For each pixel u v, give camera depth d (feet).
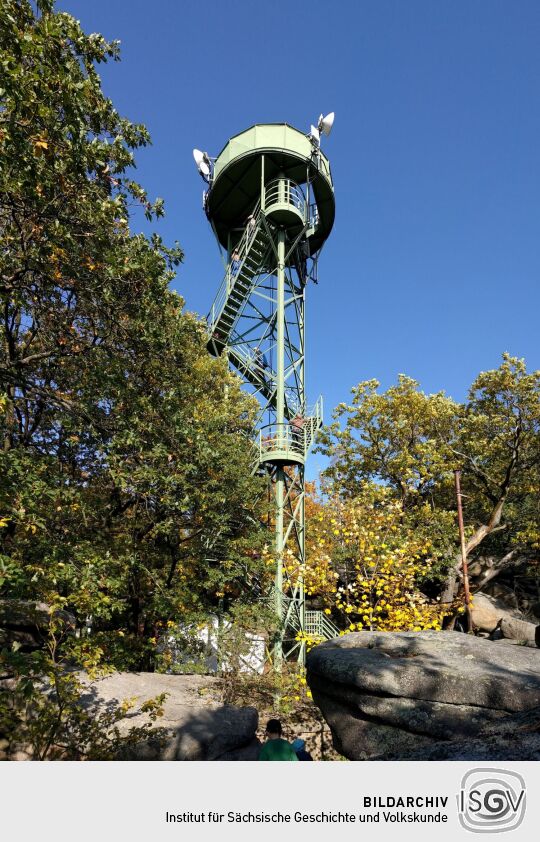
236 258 78.13
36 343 36.22
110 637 32.99
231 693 38.09
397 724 22.49
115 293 28.91
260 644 57.67
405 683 23.06
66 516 32.30
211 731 25.23
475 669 23.45
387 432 82.17
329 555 51.62
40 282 28.45
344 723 24.58
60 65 21.12
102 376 28.53
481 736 17.80
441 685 22.53
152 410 31.78
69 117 22.49
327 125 77.71
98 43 25.79
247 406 68.18
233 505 53.01
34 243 27.12
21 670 17.81
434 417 82.94
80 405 30.50
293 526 67.67
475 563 88.74
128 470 29.32
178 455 32.14
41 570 21.03
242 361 74.38
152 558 45.98
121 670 32.07
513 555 81.76
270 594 60.64
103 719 19.58
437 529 72.13
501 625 66.95
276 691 44.27
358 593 50.78
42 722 17.26
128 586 43.06
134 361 32.35
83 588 22.77
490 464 84.33
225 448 51.96
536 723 17.04
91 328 31.73
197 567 53.78
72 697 18.25
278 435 66.03
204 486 39.40
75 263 27.02
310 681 28.07
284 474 67.82
